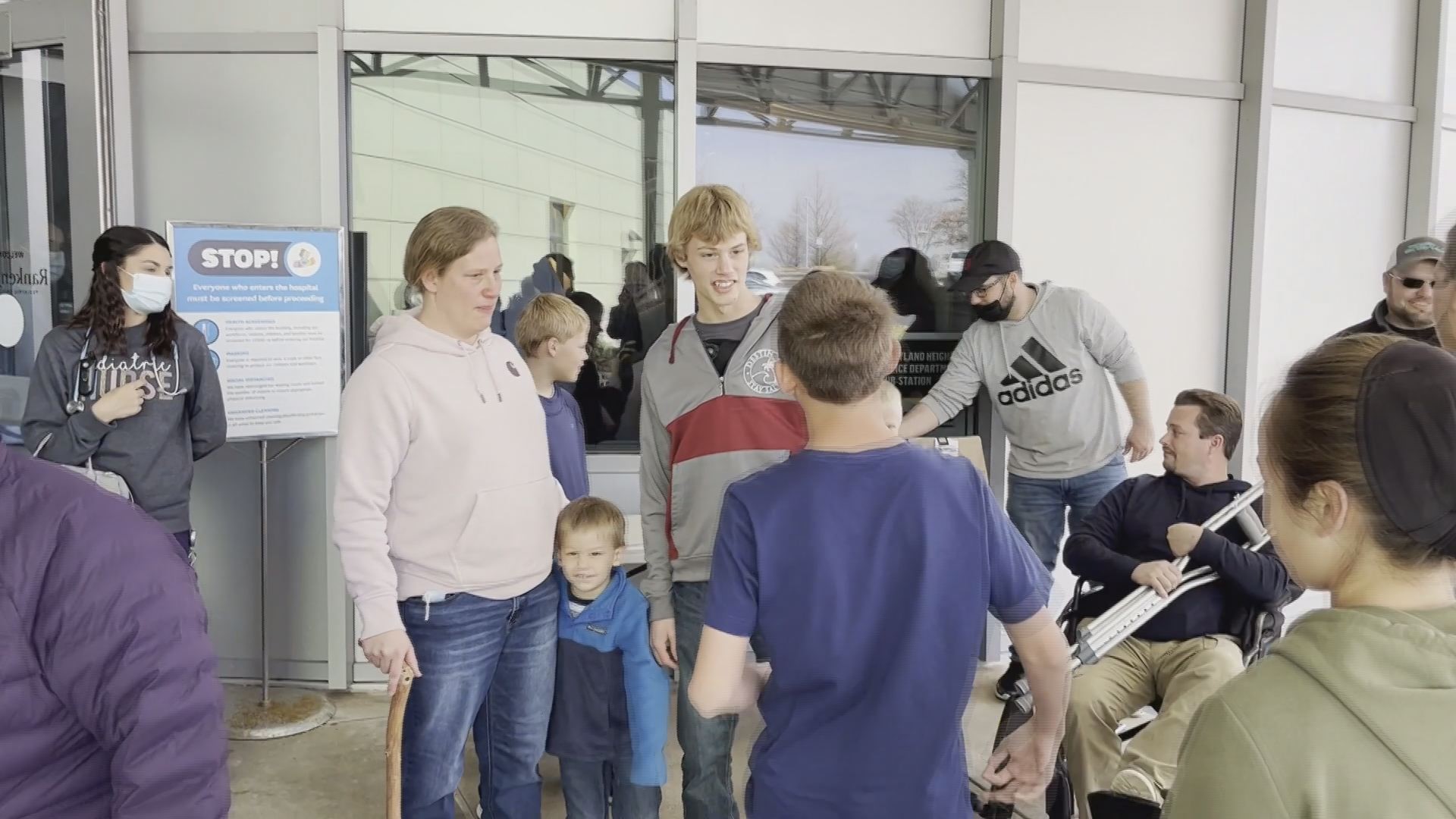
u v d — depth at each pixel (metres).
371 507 2.03
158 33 3.56
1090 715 2.37
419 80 3.70
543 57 3.70
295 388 3.49
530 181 3.77
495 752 2.37
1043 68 3.94
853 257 3.98
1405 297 3.02
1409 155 4.52
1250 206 4.17
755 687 1.45
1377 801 0.74
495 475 2.14
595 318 3.83
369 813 2.84
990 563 1.35
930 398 3.71
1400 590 0.80
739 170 3.87
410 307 3.77
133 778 0.91
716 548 1.40
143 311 2.93
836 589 1.31
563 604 2.42
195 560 3.66
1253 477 3.94
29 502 0.91
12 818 0.91
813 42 3.83
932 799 1.29
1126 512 2.75
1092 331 3.48
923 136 3.97
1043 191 4.04
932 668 1.29
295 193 3.64
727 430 2.08
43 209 3.42
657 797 2.46
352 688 3.78
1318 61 4.34
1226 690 0.83
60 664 0.90
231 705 3.55
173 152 3.62
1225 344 4.32
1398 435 0.77
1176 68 4.12
